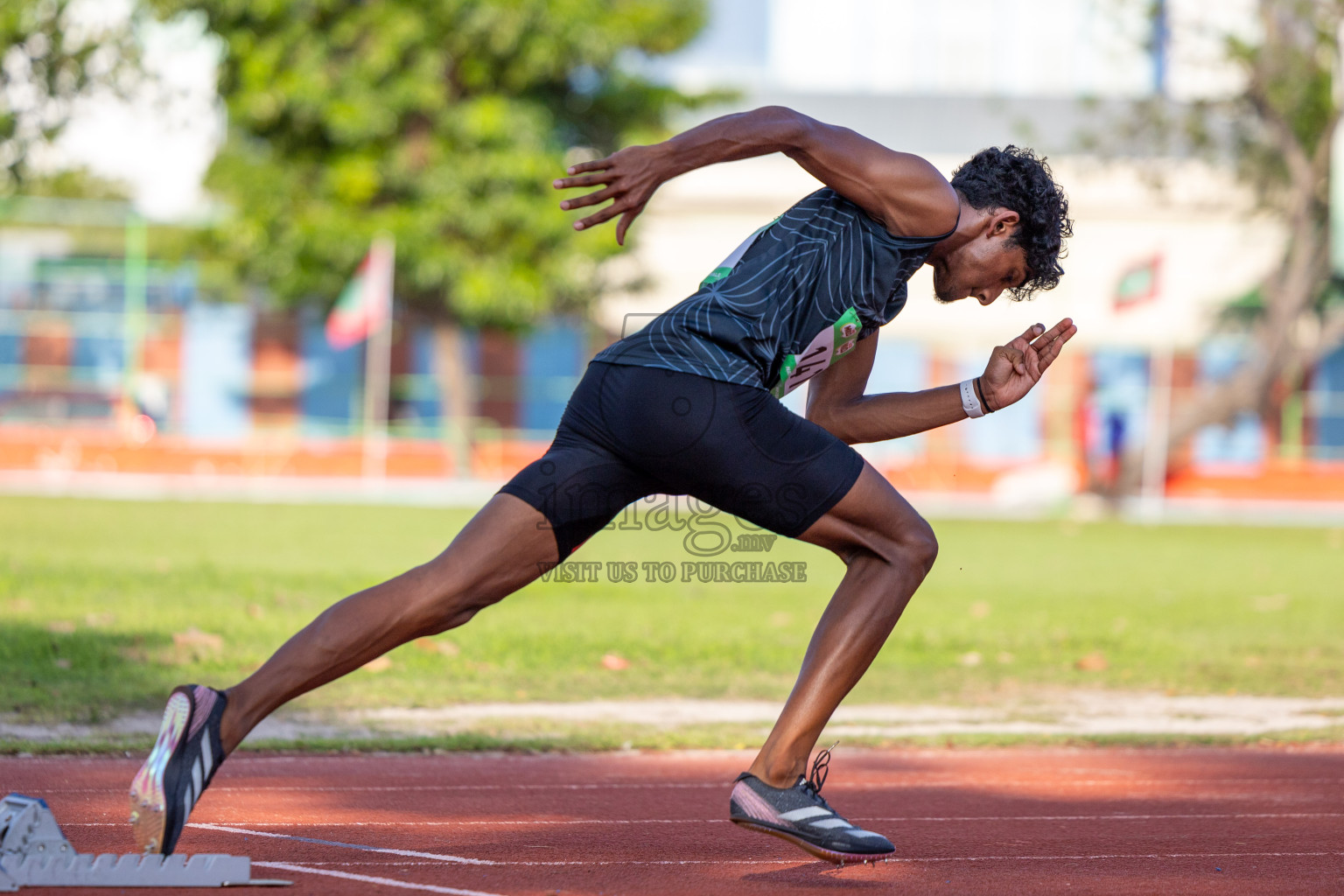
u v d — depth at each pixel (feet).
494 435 388.37
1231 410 323.98
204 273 361.51
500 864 41.98
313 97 299.99
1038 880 41.86
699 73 603.67
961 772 63.46
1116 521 280.92
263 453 324.39
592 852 44.47
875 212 38.75
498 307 315.78
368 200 315.99
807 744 40.16
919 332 380.17
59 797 50.83
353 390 383.24
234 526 186.70
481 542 36.96
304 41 300.40
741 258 38.81
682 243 383.65
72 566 125.49
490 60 313.53
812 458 38.34
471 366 388.57
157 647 84.84
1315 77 310.04
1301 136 319.06
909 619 117.50
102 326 364.99
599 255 322.75
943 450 360.28
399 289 329.72
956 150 458.50
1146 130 331.57
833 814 40.50
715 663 93.35
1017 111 464.65
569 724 72.49
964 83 625.82
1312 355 320.91
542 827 48.73
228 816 48.62
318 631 36.19
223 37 300.40
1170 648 104.37
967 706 82.02
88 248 357.82
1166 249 377.91
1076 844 47.85
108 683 74.69
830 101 472.03
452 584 36.65
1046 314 380.58
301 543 164.45
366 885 38.52
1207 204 338.13
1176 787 60.23
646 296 377.50
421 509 236.43
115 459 313.12
